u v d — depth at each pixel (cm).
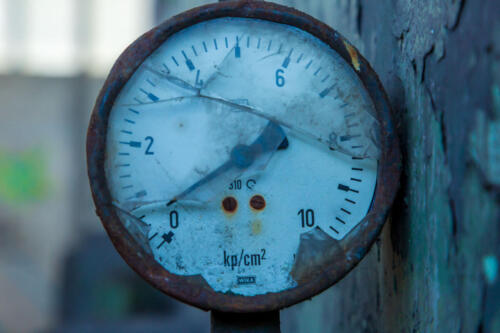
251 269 41
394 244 43
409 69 42
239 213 41
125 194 41
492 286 35
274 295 41
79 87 250
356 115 41
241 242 41
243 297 41
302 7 61
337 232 41
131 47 41
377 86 41
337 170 41
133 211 41
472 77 36
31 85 258
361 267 49
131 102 41
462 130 37
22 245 251
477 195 36
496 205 35
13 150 255
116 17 274
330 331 55
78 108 249
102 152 41
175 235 41
